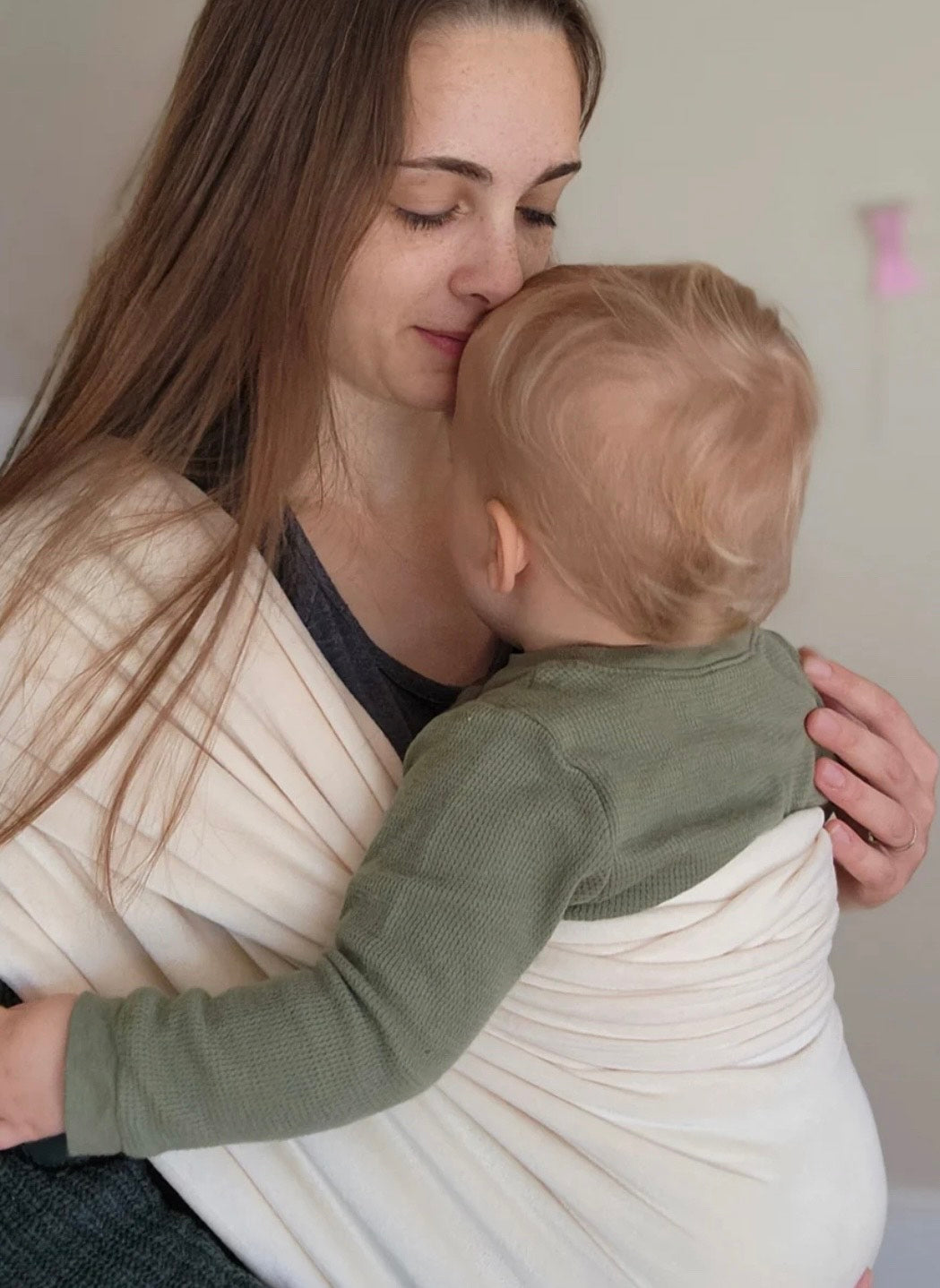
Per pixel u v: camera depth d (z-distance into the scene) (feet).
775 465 2.44
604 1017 2.36
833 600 4.84
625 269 2.64
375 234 2.64
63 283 4.88
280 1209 2.48
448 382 2.80
